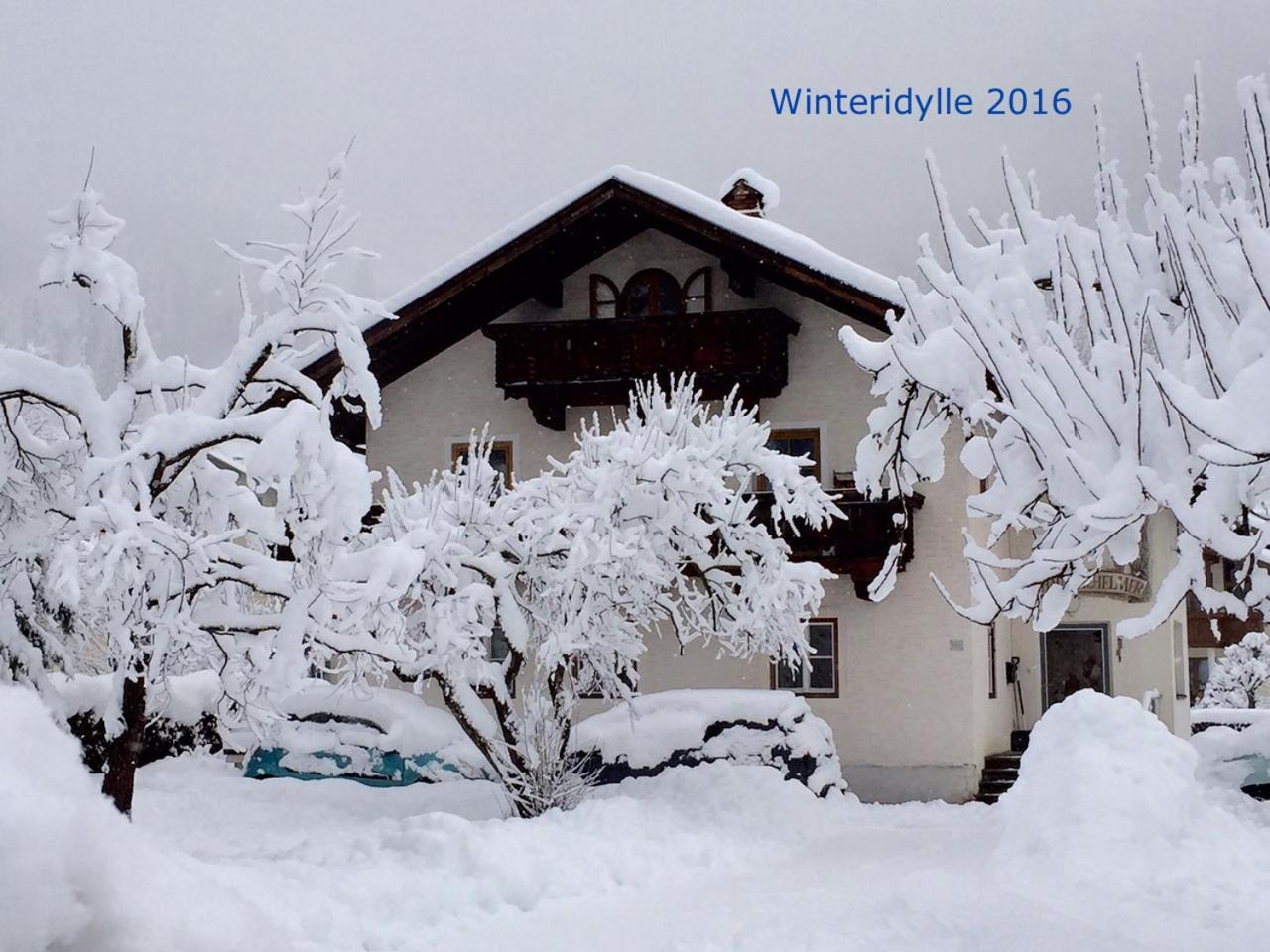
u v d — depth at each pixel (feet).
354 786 62.28
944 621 73.87
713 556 65.26
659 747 60.64
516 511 56.08
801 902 32.58
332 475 35.76
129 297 38.19
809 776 61.93
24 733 10.85
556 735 51.96
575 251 82.84
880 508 73.26
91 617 40.68
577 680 56.49
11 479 38.09
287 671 36.55
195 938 10.87
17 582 40.27
